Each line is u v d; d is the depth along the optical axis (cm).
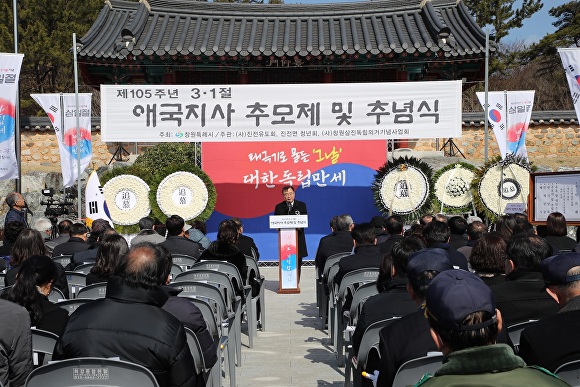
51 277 480
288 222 1216
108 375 346
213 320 586
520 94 1689
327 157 1563
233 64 1742
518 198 1373
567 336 355
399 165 1402
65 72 3256
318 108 1355
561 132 2259
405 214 1395
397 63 1720
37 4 2897
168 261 488
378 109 1351
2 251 864
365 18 1861
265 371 728
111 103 1342
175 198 1370
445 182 1420
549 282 395
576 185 1022
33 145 2219
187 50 1659
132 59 1670
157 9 1861
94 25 1786
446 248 623
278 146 1562
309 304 1126
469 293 245
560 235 852
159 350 369
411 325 381
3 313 407
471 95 3762
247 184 1562
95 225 984
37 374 347
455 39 1748
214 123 1355
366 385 485
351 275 710
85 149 1655
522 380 226
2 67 1345
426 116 1347
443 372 234
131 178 1374
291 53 1664
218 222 1562
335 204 1566
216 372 602
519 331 434
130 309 377
